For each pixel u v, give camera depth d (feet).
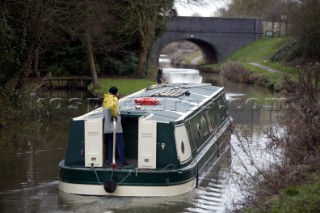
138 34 139.95
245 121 80.43
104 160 42.32
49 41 104.78
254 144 61.31
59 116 82.64
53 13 79.66
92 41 120.88
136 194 40.27
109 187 39.86
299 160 41.91
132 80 131.23
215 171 50.24
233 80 159.33
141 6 130.21
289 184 36.50
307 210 30.86
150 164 41.09
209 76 175.22
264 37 214.90
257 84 143.02
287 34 187.93
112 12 127.85
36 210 38.55
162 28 150.92
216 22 208.33
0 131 67.72
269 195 35.73
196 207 39.32
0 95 69.97
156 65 193.06
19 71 73.82
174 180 40.78
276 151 53.21
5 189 43.73
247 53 198.80
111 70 141.38
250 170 48.55
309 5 144.15
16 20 72.02
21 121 74.23
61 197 40.93
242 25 211.61
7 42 70.54
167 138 41.70
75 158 42.29
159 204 39.83
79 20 103.91
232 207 38.42
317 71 50.49
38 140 63.77
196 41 214.07
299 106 47.39
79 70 137.08
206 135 54.13
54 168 50.80
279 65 162.30
